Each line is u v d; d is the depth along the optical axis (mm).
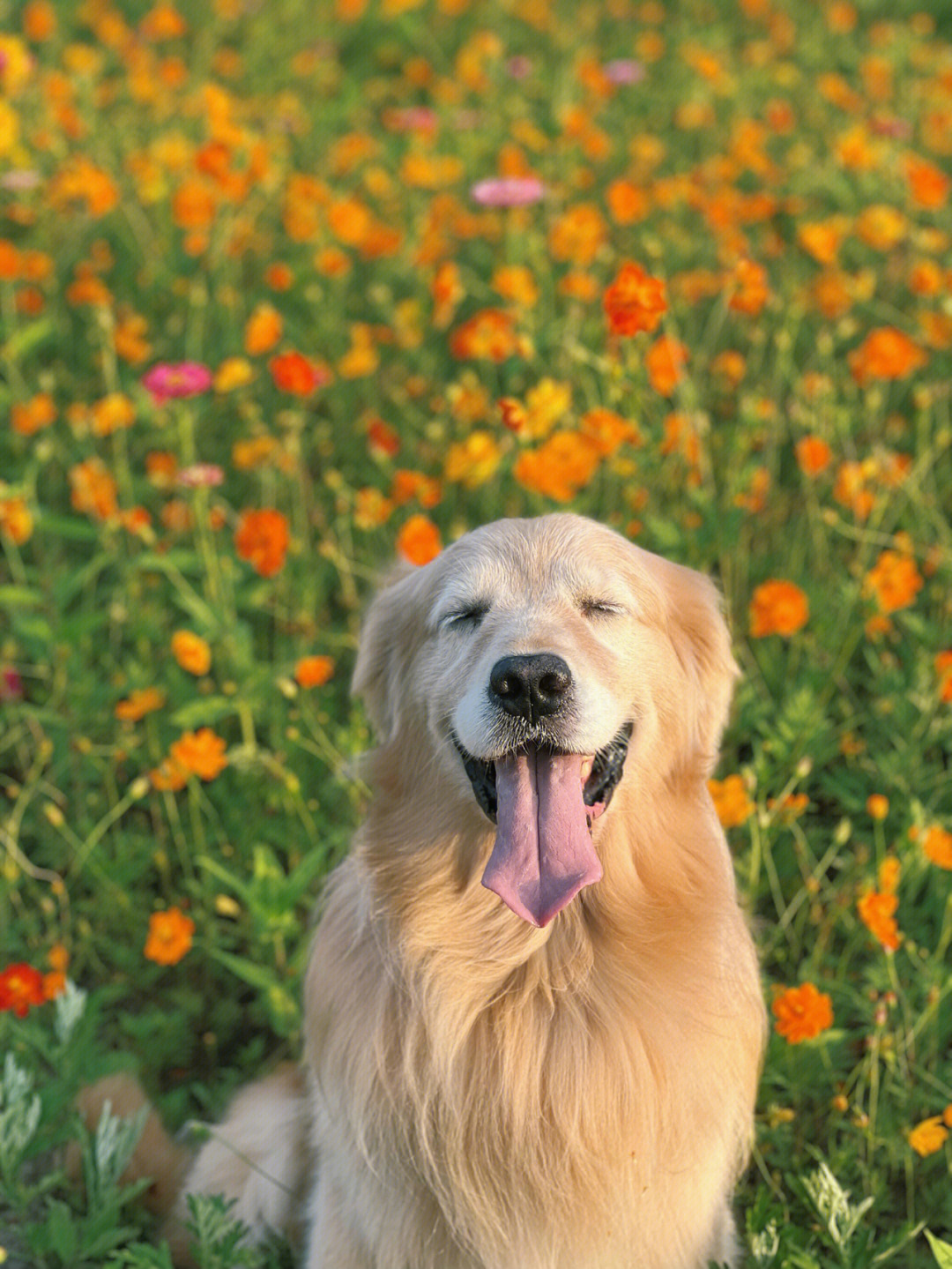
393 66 3959
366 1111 1324
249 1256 1340
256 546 1599
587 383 1873
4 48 2199
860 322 2379
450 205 2488
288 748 1718
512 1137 1315
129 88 3318
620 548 1362
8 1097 1394
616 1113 1314
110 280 2658
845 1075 1514
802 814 1721
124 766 1803
